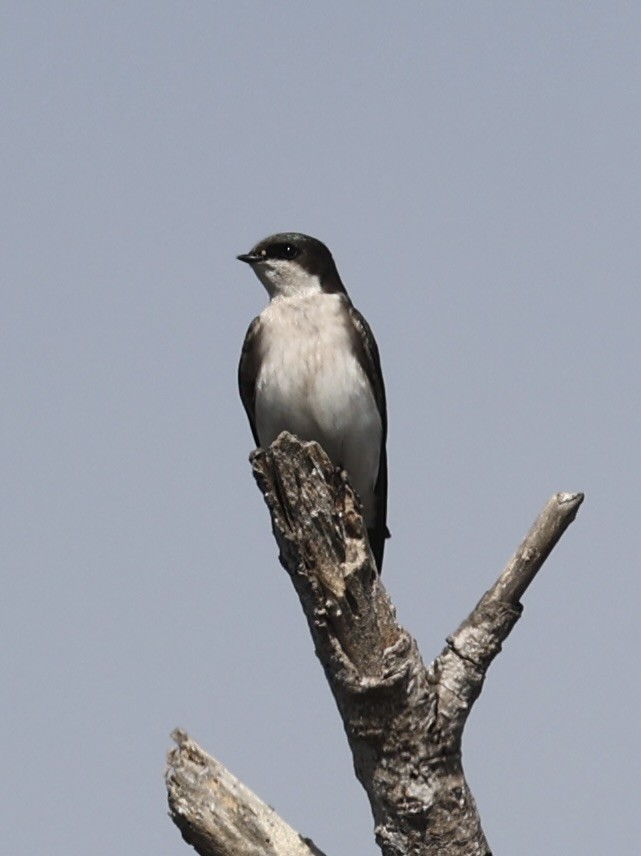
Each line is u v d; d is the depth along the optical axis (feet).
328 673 35.86
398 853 35.29
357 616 35.35
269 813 34.19
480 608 36.17
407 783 35.14
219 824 33.91
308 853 33.71
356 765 36.11
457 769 35.53
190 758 34.58
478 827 35.55
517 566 36.17
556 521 36.01
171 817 34.35
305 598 35.81
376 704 35.12
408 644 35.40
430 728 35.19
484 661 35.78
